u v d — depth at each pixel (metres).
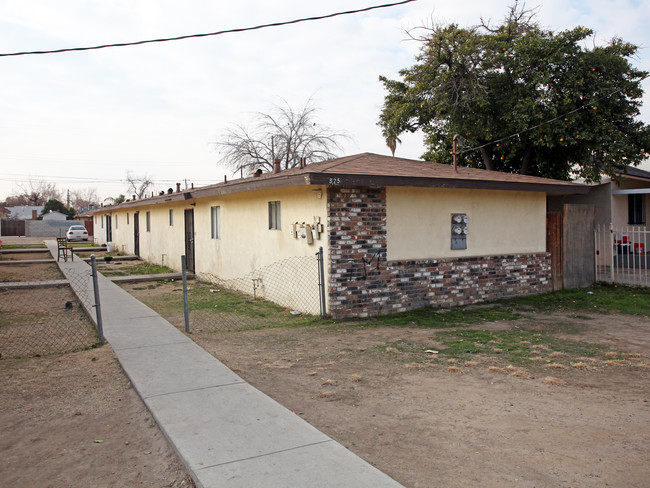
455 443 3.83
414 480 3.26
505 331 7.86
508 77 16.81
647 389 5.14
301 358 6.24
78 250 28.80
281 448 3.68
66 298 11.62
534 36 16.84
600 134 15.55
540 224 11.60
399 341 7.14
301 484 3.16
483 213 10.59
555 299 10.97
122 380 5.43
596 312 9.65
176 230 17.53
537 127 15.95
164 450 3.82
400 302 9.35
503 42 16.70
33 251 27.98
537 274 11.52
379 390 5.05
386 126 20.05
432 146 20.38
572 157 17.06
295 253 9.70
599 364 6.04
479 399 4.81
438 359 6.20
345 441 3.87
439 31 17.25
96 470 3.54
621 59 15.60
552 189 10.85
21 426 4.29
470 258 10.30
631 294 11.58
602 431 4.06
